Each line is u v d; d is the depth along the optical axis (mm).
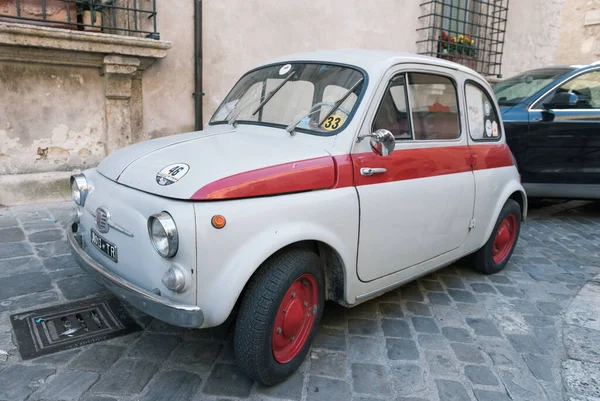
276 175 2381
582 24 12016
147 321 3082
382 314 3443
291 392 2504
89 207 2723
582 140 5977
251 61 6637
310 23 7133
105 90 5477
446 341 3117
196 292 2158
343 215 2623
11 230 4438
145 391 2420
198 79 6137
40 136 5258
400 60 3088
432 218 3275
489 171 3859
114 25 5469
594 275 4465
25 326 2908
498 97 6547
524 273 4441
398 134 3037
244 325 2334
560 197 6262
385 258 2992
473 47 9555
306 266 2482
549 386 2691
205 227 2129
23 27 4566
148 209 2262
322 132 2785
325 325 3227
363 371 2729
